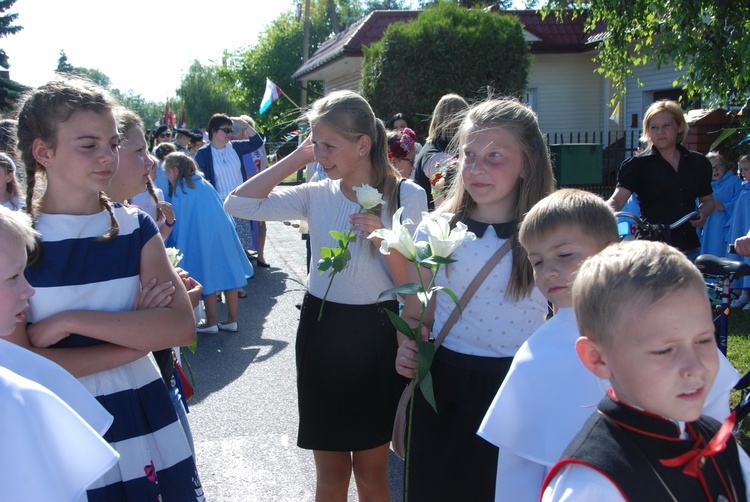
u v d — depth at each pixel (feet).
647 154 17.71
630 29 26.99
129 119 9.87
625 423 4.45
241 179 31.60
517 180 8.38
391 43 45.50
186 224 22.04
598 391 6.02
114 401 7.13
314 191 10.27
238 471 13.28
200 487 7.68
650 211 17.89
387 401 9.66
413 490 8.17
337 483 9.98
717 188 24.32
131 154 9.84
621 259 4.50
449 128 18.03
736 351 17.90
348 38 65.77
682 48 22.95
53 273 6.93
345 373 9.50
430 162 17.85
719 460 4.57
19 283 5.77
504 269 8.04
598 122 60.18
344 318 9.52
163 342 7.28
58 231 7.04
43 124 6.91
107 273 7.20
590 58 59.21
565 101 59.82
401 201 9.83
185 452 7.56
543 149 8.32
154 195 12.09
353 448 9.57
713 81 22.94
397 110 45.62
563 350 6.25
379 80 46.26
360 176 9.84
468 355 8.07
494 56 45.11
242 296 27.68
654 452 4.36
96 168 7.04
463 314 8.14
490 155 8.09
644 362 4.27
